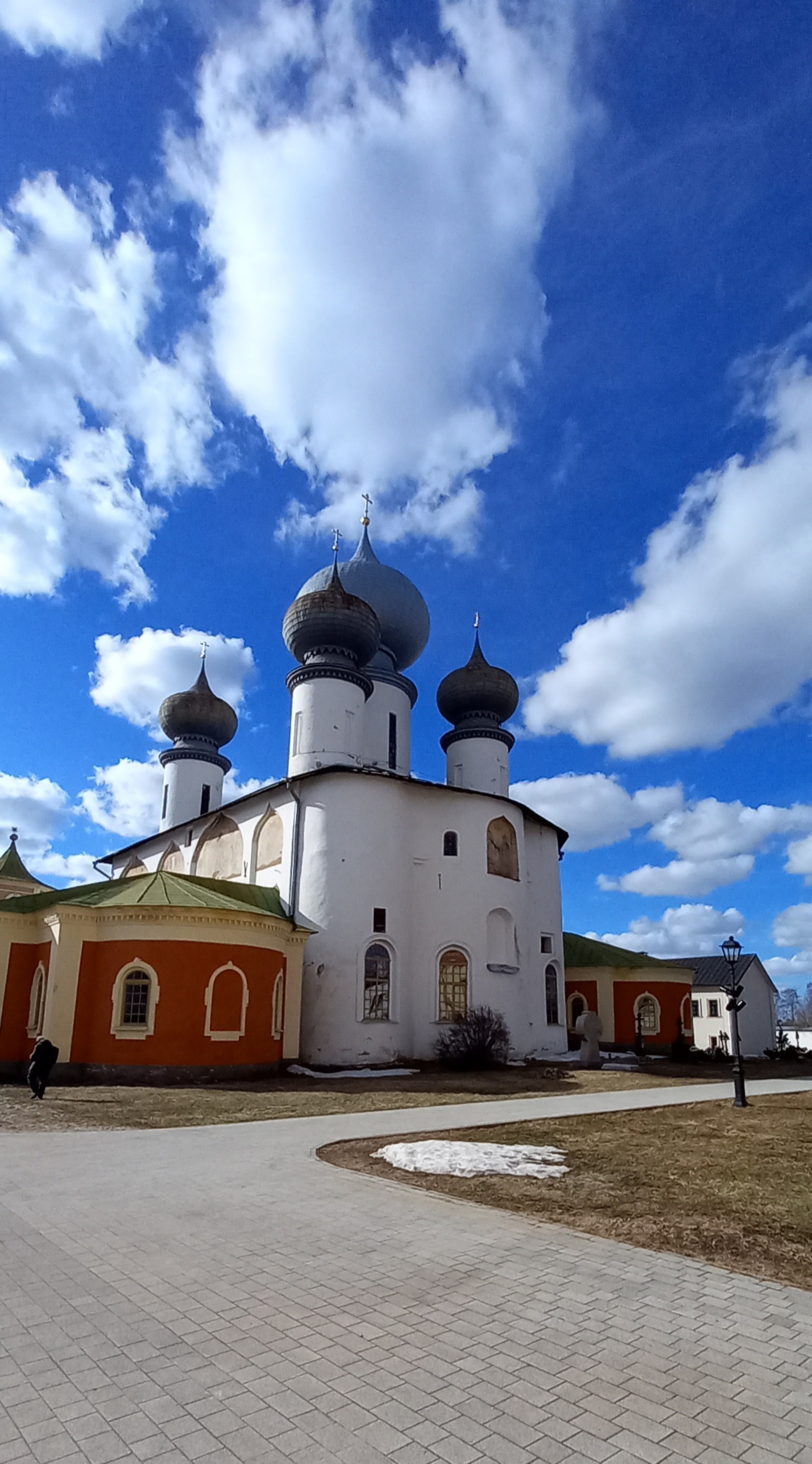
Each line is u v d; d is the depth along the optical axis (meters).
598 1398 4.75
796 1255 7.67
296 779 32.28
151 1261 7.15
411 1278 6.77
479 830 33.50
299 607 38.12
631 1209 9.21
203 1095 20.41
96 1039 23.64
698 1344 5.53
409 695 43.06
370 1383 4.89
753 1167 11.52
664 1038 41.12
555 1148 12.81
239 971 24.81
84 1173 10.80
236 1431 4.35
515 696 42.31
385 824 31.84
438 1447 4.21
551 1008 36.94
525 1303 6.24
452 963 32.16
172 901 24.62
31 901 28.67
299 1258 7.25
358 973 29.88
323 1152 12.43
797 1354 5.39
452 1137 13.93
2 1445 4.20
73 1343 5.43
